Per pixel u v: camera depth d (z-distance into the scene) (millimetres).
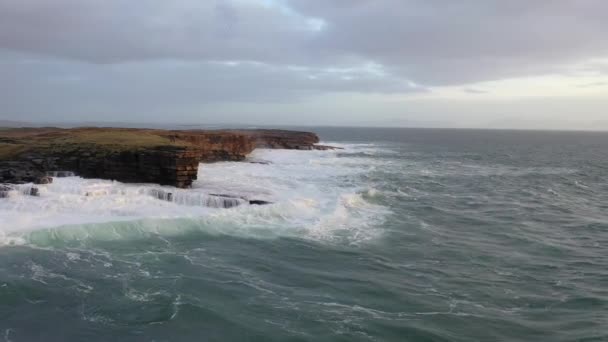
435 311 16422
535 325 15406
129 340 13859
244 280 18672
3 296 16125
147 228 24219
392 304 16953
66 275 18172
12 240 21203
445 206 36750
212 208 28969
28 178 31781
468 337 14531
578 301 17500
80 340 13750
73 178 34938
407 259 22453
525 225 30891
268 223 27047
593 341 14172
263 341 14016
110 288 17219
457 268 21344
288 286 18328
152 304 16078
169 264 19969
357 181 47688
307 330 14695
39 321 14734
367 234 26453
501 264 22094
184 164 34719
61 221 24047
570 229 29969
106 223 23312
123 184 34469
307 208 30625
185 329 14547
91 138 45625
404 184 48219
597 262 22625
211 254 21594
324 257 22094
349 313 16031
